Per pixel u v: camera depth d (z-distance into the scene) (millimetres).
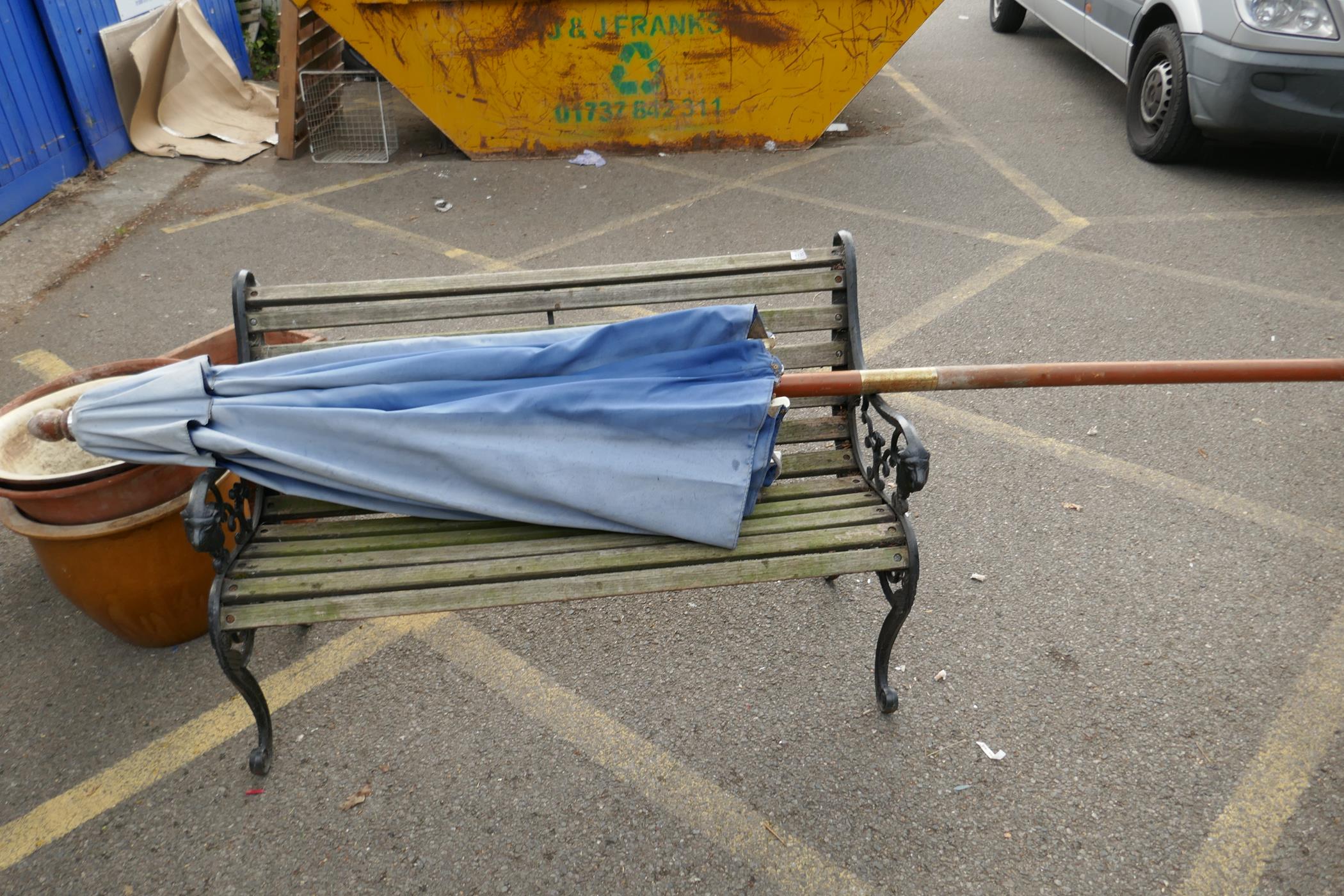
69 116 6863
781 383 2494
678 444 2420
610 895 2268
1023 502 3549
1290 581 3129
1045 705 2727
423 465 2436
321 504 2674
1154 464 3730
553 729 2721
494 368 2479
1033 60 9672
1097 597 3104
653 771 2580
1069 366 2518
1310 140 6066
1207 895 2217
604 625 3088
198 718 2791
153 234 6223
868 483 2717
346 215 6449
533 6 6828
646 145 7430
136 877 2350
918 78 9234
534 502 2461
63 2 6621
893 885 2264
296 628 3105
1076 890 2236
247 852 2398
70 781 2609
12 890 2328
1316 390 4176
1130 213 6074
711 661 2936
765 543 2451
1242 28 5809
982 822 2404
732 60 7098
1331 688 2736
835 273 2805
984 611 3068
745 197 6574
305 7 6816
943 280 5285
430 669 2939
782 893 2258
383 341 2609
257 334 2758
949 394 4238
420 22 6867
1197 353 4430
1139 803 2436
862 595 3182
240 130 7844
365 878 2324
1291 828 2359
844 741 2645
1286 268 5230
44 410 2805
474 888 2295
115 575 2736
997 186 6621
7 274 5625
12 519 2686
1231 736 2607
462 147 7371
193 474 2809
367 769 2611
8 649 3047
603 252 5766
